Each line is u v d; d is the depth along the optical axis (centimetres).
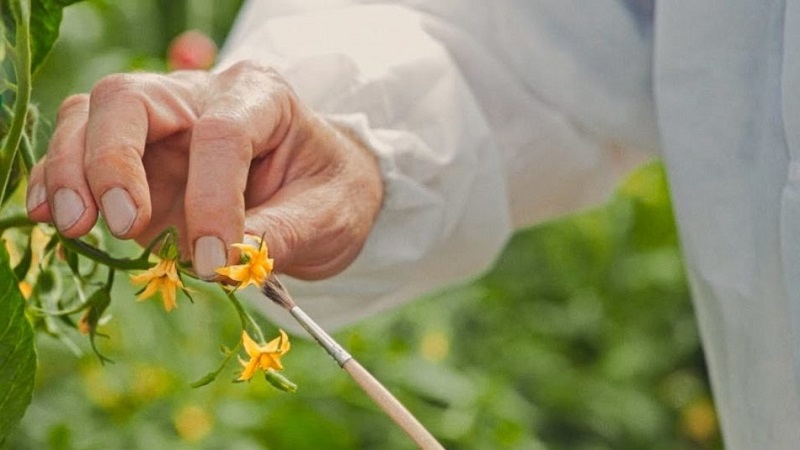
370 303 145
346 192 131
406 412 116
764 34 134
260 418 220
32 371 117
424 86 144
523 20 148
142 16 279
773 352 134
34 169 121
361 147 138
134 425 215
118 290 215
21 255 129
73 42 241
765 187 133
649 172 306
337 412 245
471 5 149
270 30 147
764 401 136
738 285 135
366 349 248
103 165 118
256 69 126
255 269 116
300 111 128
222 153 120
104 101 121
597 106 148
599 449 300
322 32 146
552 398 300
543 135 150
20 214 122
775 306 134
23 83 117
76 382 217
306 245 128
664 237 311
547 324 310
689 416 308
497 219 147
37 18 122
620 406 300
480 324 305
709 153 136
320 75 142
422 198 141
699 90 136
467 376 276
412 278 145
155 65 245
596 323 311
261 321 237
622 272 312
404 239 142
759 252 134
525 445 258
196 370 226
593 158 153
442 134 143
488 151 146
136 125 120
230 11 296
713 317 138
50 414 210
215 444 216
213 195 119
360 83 142
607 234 306
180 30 285
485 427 258
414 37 146
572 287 312
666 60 137
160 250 118
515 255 318
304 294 143
